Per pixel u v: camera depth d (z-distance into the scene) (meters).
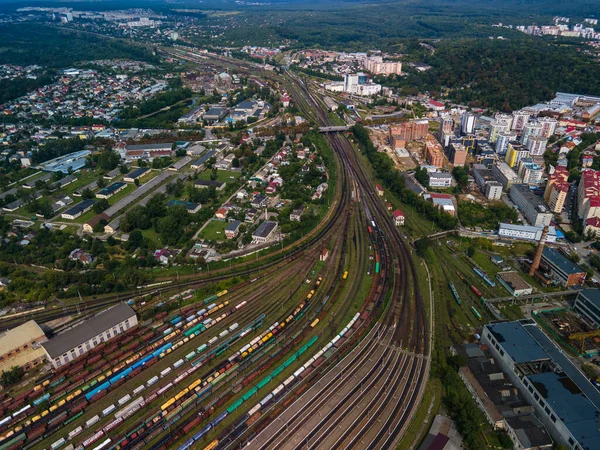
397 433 179.25
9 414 187.00
